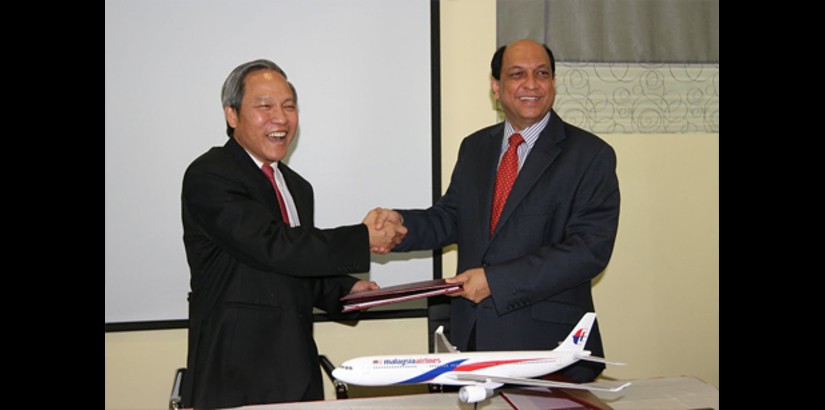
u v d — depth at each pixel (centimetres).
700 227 294
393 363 151
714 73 289
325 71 263
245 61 258
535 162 196
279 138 181
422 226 219
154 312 258
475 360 154
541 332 191
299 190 201
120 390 258
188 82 255
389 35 265
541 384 143
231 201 174
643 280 291
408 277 272
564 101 281
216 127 258
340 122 265
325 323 268
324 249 175
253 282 177
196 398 172
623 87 284
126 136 253
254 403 172
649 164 288
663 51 286
